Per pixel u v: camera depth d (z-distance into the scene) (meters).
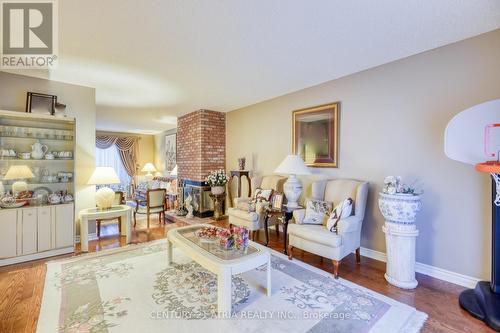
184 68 3.10
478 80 2.29
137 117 6.27
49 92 3.47
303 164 3.40
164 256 3.07
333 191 3.18
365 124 3.14
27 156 3.19
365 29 2.21
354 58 2.81
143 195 6.05
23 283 2.38
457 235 2.41
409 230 2.32
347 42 2.45
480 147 2.28
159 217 5.07
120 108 5.27
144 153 9.77
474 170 2.31
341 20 2.07
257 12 1.96
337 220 2.67
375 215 3.04
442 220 2.51
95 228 3.96
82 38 2.35
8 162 3.18
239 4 1.85
